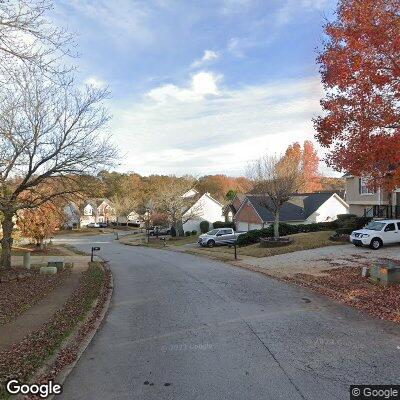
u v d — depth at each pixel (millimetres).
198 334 9438
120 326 10438
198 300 13445
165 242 49625
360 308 11625
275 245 30016
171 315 11422
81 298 13562
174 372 7121
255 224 44531
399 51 11508
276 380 6660
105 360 7840
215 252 32625
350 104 12875
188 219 59656
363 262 20219
